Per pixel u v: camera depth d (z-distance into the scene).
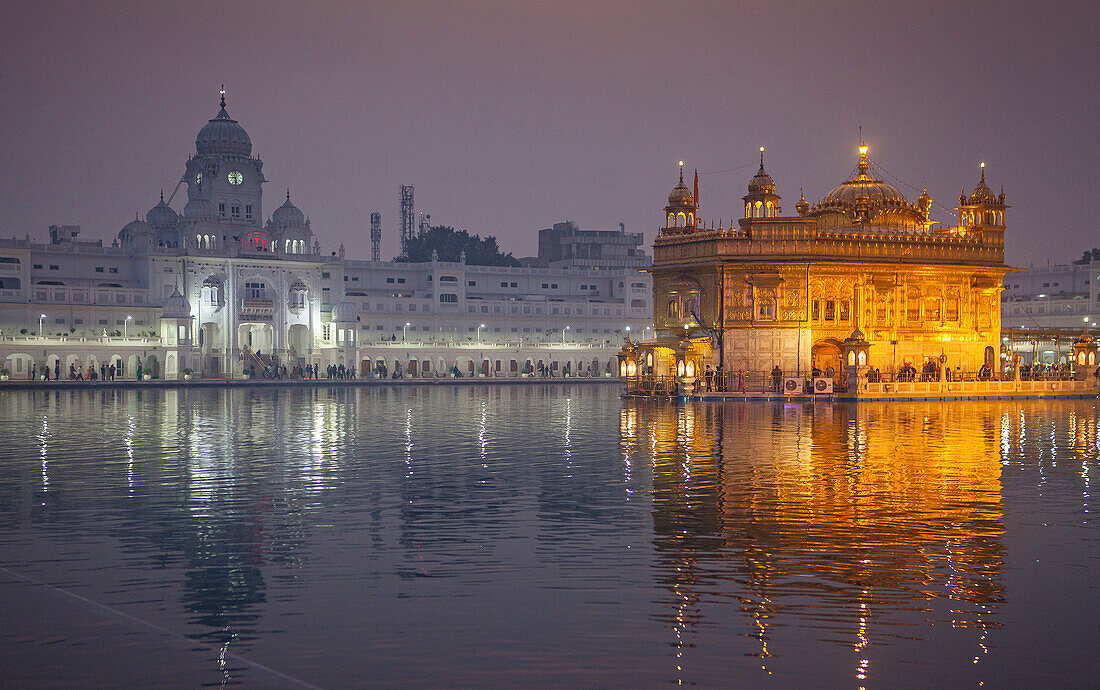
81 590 20.25
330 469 37.12
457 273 159.75
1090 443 45.59
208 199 149.62
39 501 29.97
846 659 16.45
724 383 85.75
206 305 140.75
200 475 35.50
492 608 18.98
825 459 39.44
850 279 90.69
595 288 174.25
